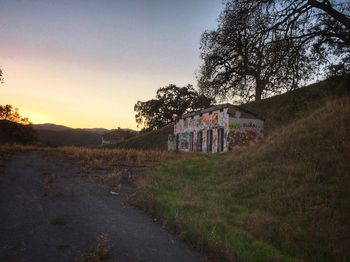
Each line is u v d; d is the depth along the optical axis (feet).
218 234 28.04
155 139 183.52
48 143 314.35
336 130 50.42
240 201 40.42
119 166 60.34
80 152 77.10
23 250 21.66
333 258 26.89
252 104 140.97
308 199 36.73
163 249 24.53
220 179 50.98
